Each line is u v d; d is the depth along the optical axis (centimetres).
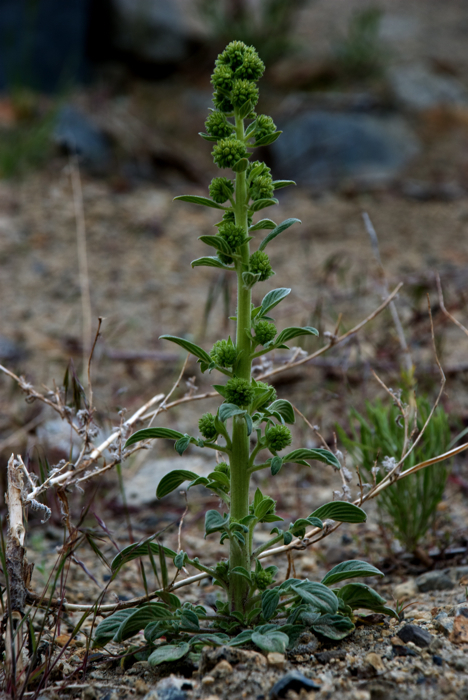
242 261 179
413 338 445
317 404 399
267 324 176
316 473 363
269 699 159
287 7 1070
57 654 191
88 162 799
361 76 1058
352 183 842
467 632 184
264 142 181
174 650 174
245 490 180
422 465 210
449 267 614
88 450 221
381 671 168
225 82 177
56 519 313
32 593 194
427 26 1297
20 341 495
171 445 407
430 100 1000
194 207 759
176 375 468
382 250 668
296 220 176
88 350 425
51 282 594
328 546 292
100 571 270
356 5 1377
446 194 813
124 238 674
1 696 163
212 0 1055
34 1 861
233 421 179
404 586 243
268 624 177
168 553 190
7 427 373
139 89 993
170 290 595
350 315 528
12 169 747
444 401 384
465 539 278
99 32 1013
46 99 894
